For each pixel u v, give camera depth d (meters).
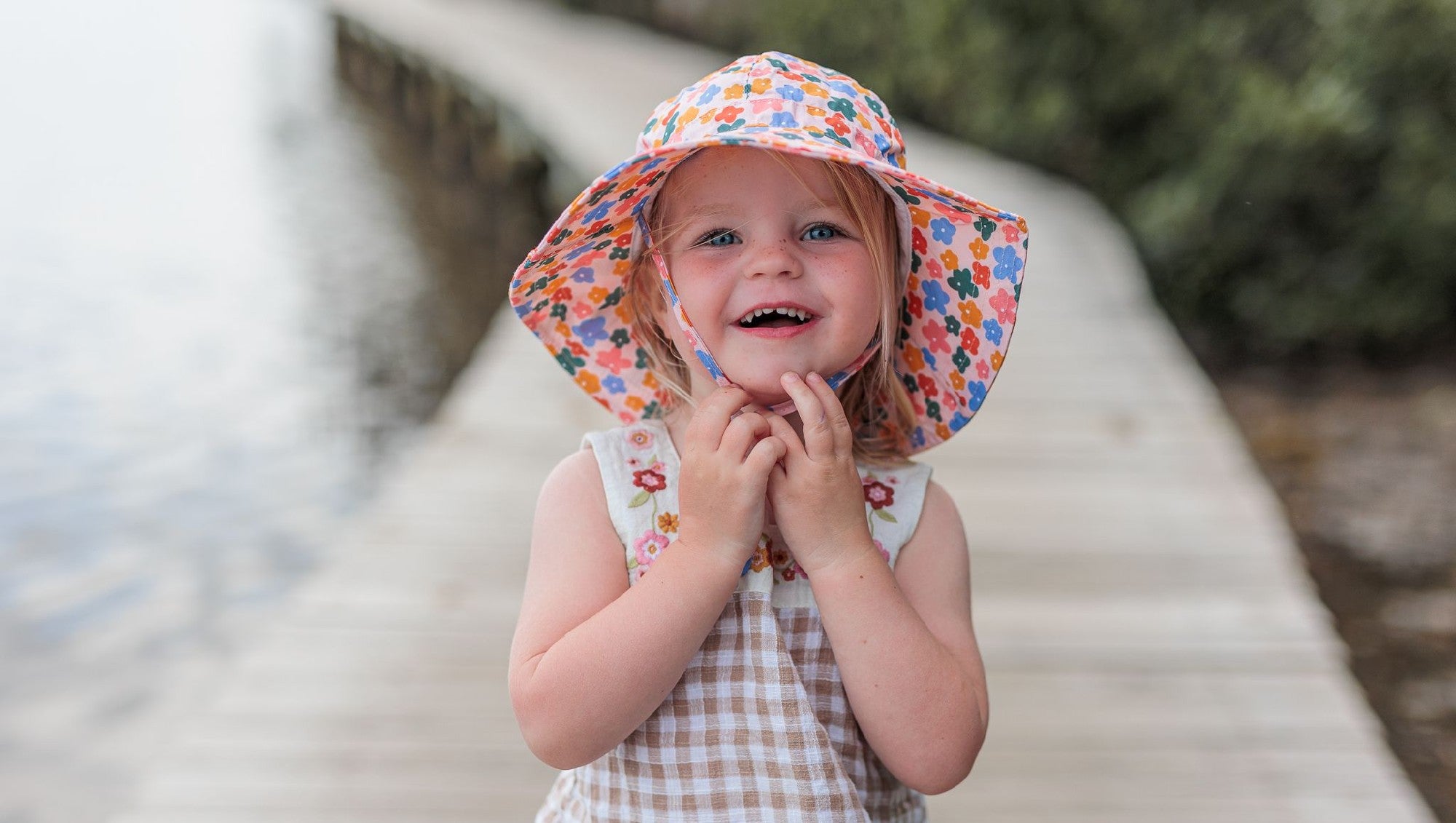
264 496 5.21
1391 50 6.41
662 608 1.21
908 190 1.30
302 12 29.16
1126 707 2.68
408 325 8.00
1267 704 2.70
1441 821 2.83
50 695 3.62
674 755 1.26
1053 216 7.20
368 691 2.73
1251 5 8.05
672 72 14.86
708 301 1.25
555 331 1.46
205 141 14.81
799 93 1.26
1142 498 3.80
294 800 2.37
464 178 12.91
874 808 1.32
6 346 7.30
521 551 3.42
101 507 5.07
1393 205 6.35
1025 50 9.12
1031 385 4.77
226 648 3.91
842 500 1.24
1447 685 3.50
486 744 2.55
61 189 11.88
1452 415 5.70
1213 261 6.72
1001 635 2.99
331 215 11.30
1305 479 5.11
